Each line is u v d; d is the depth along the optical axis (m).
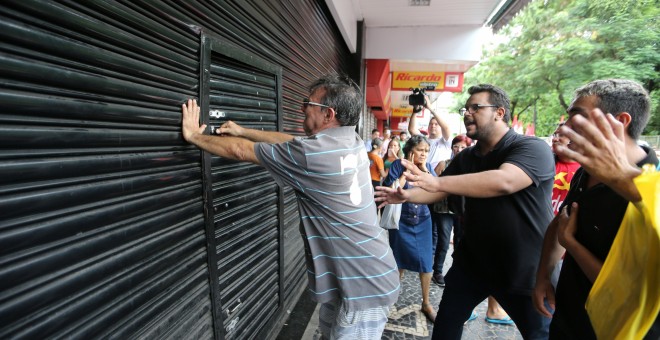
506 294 1.84
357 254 1.50
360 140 1.64
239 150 1.43
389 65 8.16
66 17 0.92
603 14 13.07
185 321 1.53
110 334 1.13
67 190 0.95
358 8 5.91
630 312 0.92
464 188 1.59
